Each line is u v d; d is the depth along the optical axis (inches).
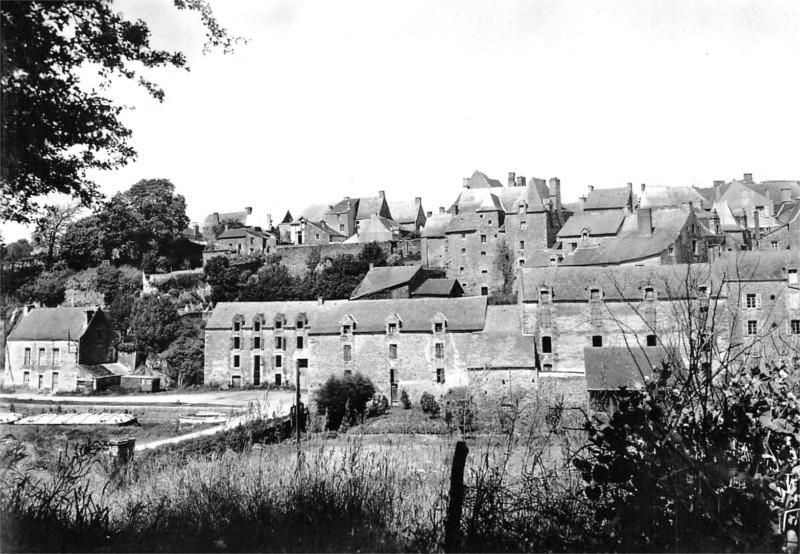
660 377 255.3
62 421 1605.6
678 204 2982.3
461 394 1763.0
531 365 1749.5
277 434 513.3
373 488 333.4
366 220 3747.5
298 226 3833.7
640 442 260.5
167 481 386.9
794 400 248.8
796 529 243.1
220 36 454.0
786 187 3351.4
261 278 3112.7
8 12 348.2
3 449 366.3
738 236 2652.6
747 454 253.1
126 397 2343.8
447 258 3085.6
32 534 290.5
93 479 426.9
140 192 3479.3
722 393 257.3
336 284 2938.0
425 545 276.4
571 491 280.8
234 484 345.7
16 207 392.2
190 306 3068.4
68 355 2561.5
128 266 3383.4
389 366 2026.3
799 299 1551.4
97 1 385.1
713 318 261.0
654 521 246.1
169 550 280.5
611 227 2672.2
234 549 280.2
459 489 269.3
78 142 403.5
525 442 326.0
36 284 3083.2
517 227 2974.9
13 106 356.5
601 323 1819.6
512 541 267.1
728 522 235.6
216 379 2532.0
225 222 4291.3
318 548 279.4
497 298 2792.8
